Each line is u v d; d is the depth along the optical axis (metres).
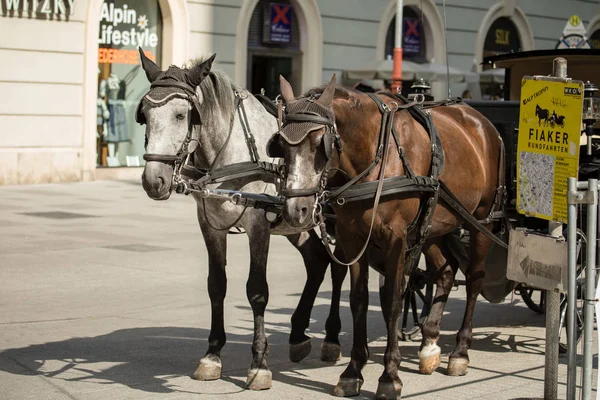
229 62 23.62
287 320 9.71
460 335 7.77
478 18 29.58
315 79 25.55
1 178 19.84
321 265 8.05
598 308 5.70
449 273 7.99
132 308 9.84
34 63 20.27
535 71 10.40
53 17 20.47
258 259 7.14
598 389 5.76
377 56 26.95
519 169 6.41
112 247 13.52
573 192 5.68
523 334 9.34
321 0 25.50
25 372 7.31
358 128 6.57
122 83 22.33
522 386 7.27
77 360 7.72
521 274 6.28
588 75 9.92
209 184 7.05
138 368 7.53
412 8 28.22
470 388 7.21
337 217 6.85
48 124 20.61
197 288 10.97
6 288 10.55
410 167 6.84
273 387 7.11
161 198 6.51
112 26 21.94
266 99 7.82
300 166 6.11
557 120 6.00
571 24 16.73
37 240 13.81
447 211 7.46
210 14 23.09
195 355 8.02
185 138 6.61
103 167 22.00
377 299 11.05
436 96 28.62
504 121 9.06
